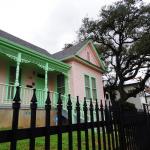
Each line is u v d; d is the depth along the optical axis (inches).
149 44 764.6
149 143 225.9
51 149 203.0
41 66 482.9
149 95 1505.9
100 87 745.0
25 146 208.1
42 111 422.9
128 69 934.4
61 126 79.4
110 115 128.7
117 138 131.0
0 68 451.8
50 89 599.5
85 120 97.8
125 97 903.7
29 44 669.9
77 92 592.4
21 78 501.0
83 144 220.7
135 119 185.8
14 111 61.8
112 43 988.6
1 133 56.2
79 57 638.5
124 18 919.0
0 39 372.5
